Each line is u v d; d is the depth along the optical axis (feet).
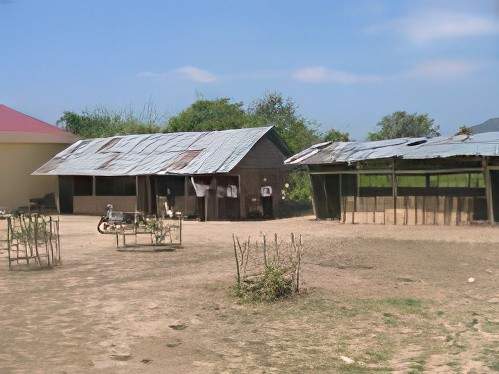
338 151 79.25
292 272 33.78
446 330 25.18
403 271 38.93
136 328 25.72
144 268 41.37
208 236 61.67
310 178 81.87
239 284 32.12
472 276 37.01
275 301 30.45
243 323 26.55
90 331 25.22
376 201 72.43
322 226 71.00
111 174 95.55
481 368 20.16
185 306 29.58
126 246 52.95
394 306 29.30
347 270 39.29
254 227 71.61
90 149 111.96
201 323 26.55
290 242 54.03
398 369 20.39
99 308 29.27
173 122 136.77
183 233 64.64
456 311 28.27
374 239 56.44
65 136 120.47
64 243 56.39
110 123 150.71
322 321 26.78
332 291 32.63
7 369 20.21
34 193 116.47
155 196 94.48
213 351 22.53
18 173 114.73
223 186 85.76
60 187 109.19
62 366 20.59
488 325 25.73
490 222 64.69
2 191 112.68
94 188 102.68
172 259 45.44
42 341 23.72
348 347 23.07
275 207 90.48
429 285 34.32
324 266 40.81
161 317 27.53
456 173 67.51
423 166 69.72
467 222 66.28
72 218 93.91
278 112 138.92
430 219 68.64
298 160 80.59
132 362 21.13
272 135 91.30
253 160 88.43
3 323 26.50
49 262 42.98
